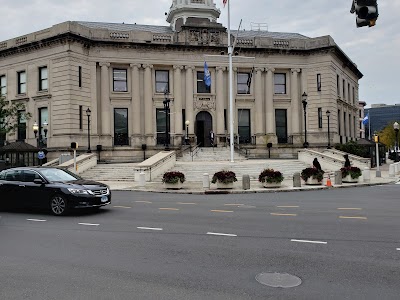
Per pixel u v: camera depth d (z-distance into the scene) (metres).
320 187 22.12
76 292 5.88
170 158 29.80
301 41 45.84
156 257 7.74
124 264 7.29
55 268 7.07
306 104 42.31
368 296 5.61
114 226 11.08
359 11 9.59
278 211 13.73
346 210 13.77
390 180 26.95
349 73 55.03
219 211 13.89
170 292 5.84
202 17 49.44
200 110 44.00
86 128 39.72
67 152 37.91
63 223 11.62
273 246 8.54
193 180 26.98
